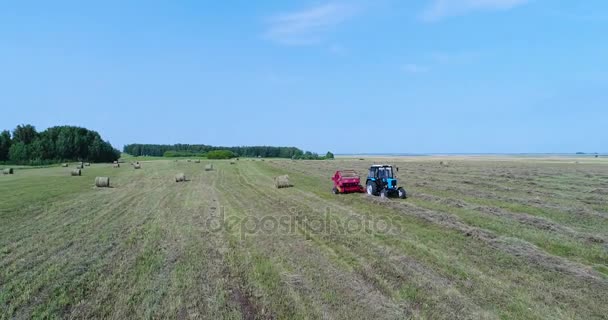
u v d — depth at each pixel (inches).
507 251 354.6
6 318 236.7
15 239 425.7
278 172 1486.2
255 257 348.2
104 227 485.7
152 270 317.4
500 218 502.9
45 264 336.5
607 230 438.3
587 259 337.1
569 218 506.9
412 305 246.2
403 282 283.6
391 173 748.6
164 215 568.1
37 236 439.2
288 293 266.5
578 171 1368.1
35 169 1884.8
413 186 903.7
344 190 792.9
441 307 242.7
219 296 263.0
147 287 280.8
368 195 745.0
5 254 369.1
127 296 265.3
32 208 636.1
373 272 304.8
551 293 263.1
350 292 267.0
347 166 1879.9
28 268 327.6
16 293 273.6
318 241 397.7
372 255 347.3
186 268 321.1
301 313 236.8
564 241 388.5
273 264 327.6
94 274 309.6
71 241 414.0
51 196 791.7
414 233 425.7
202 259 345.7
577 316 231.0
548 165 1891.0
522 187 852.0
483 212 549.0
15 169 1900.8
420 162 2420.0
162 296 264.8
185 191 881.5
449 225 462.0
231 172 1514.5
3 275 310.5
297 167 1817.2
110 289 278.2
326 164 2123.5
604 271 306.2
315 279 291.9
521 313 234.7
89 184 1067.3
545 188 832.9
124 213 588.4
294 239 409.1
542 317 229.6
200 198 756.6
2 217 557.0
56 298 264.5
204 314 237.3
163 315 237.3
